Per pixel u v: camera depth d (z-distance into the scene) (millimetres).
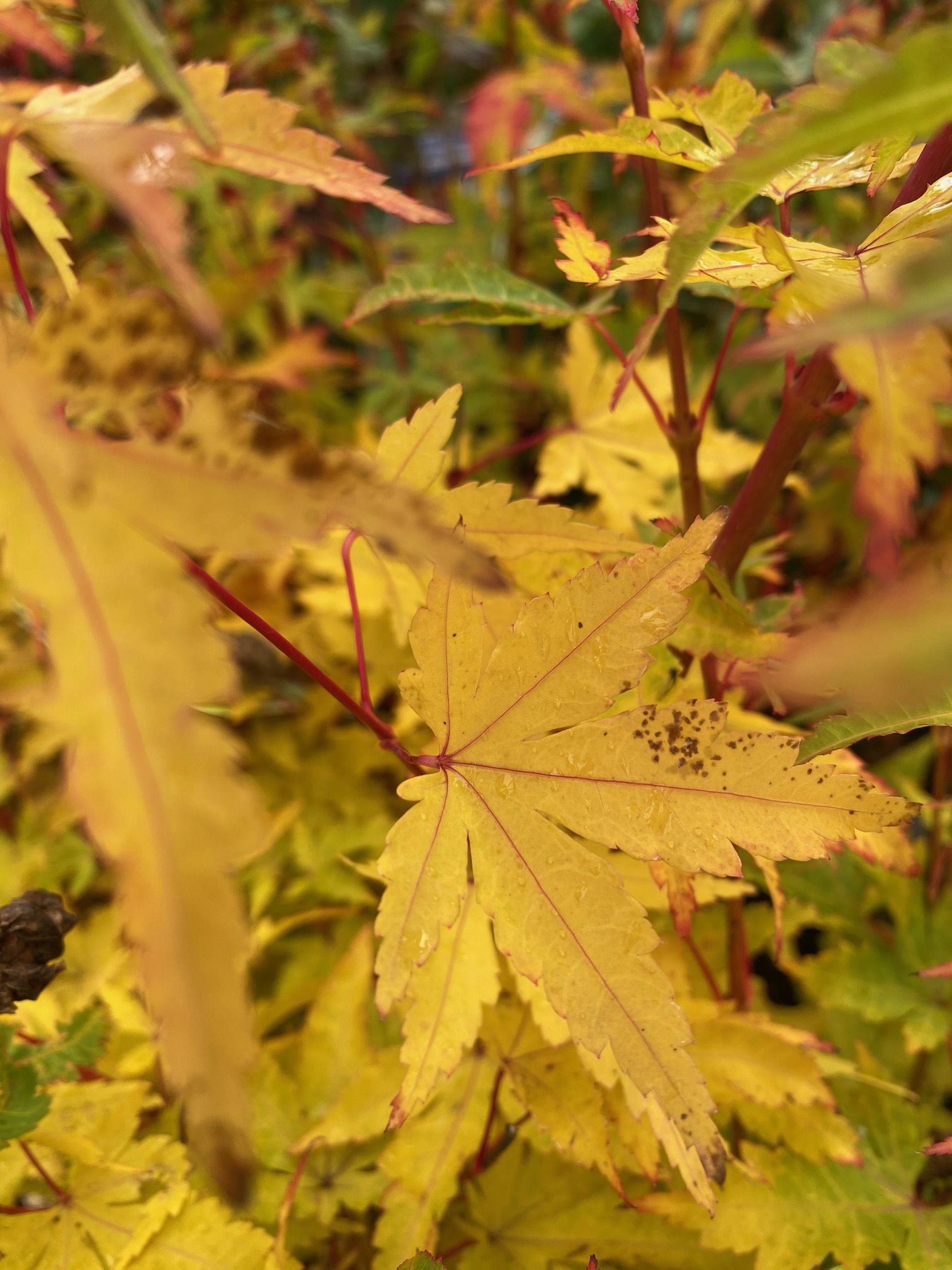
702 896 139
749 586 223
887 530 78
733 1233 134
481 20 300
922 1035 174
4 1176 134
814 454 248
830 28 246
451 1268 140
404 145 381
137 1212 130
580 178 313
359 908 195
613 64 318
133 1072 156
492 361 312
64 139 88
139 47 73
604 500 202
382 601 202
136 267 253
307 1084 157
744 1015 144
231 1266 125
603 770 102
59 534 66
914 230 97
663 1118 109
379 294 150
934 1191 142
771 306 129
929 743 237
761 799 98
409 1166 137
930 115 60
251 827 59
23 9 118
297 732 235
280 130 98
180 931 57
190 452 69
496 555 128
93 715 62
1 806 224
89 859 206
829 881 198
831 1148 140
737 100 127
